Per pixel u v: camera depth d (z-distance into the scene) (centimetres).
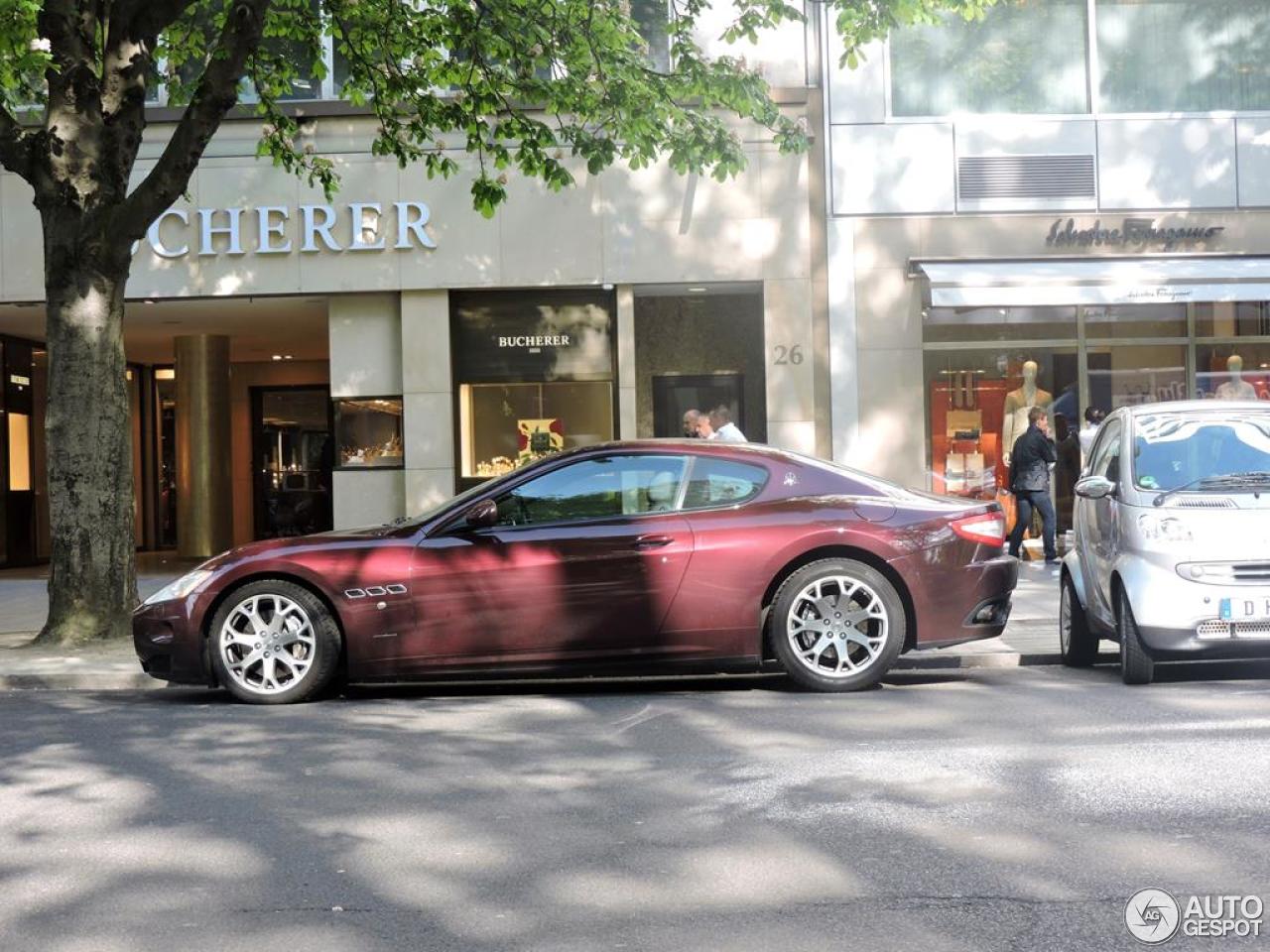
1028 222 1744
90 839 514
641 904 423
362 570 848
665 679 951
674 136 1402
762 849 482
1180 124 1756
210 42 1477
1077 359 1758
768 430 1742
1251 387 1755
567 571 846
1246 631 795
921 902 417
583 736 716
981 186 1744
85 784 613
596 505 866
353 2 1399
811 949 378
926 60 1762
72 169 1134
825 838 494
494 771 629
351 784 604
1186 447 864
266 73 1463
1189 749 632
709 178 1741
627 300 1755
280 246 1745
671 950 381
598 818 533
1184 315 1758
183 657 864
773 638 855
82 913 423
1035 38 1772
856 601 859
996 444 1756
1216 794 541
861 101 1744
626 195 1742
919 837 491
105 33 1270
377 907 425
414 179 1745
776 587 862
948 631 858
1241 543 799
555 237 1744
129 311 1905
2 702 901
